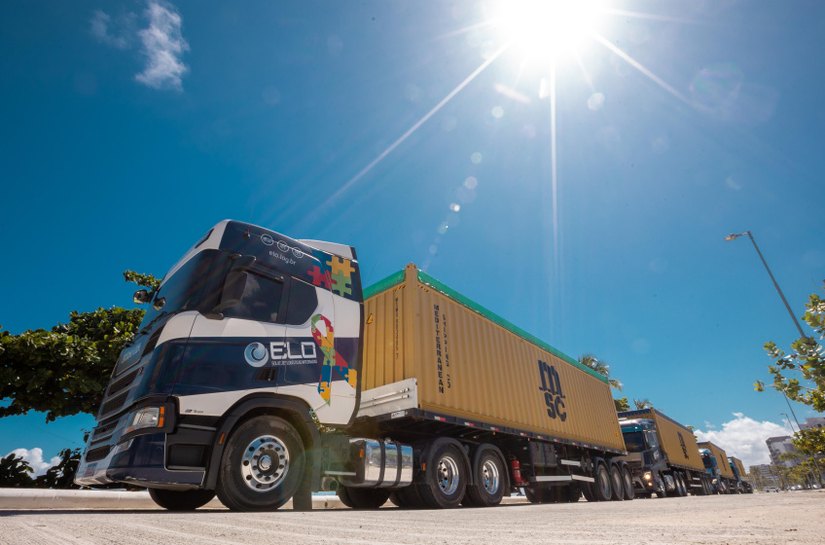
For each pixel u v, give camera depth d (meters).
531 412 8.42
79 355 8.38
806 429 8.55
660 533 1.69
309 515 3.08
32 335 8.05
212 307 4.04
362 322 5.30
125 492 5.92
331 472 4.57
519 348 8.89
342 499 6.95
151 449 3.36
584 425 10.49
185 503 4.84
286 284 4.71
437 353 6.49
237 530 1.90
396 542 1.52
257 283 4.49
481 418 6.90
